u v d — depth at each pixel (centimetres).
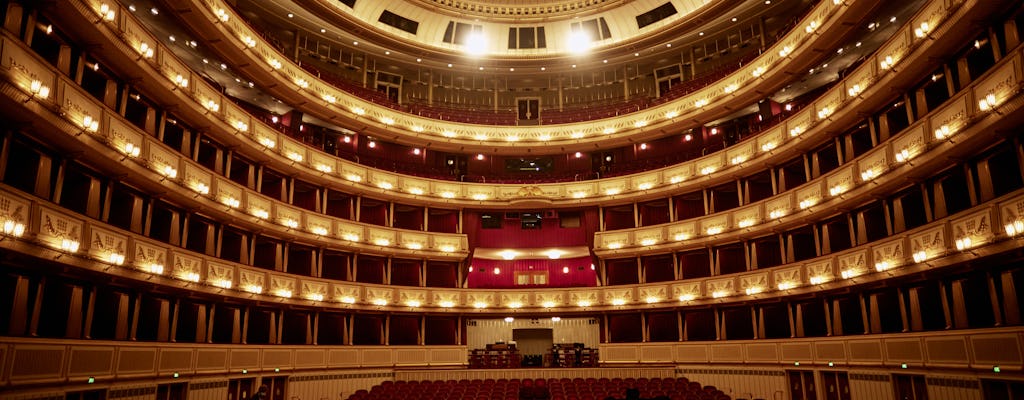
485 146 3569
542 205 3403
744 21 3272
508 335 3484
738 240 2839
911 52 1870
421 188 3350
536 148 3609
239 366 2255
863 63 2158
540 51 3747
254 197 2492
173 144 2309
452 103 3919
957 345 1661
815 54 2595
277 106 3061
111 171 1778
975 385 1596
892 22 2386
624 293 3078
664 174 3219
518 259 3606
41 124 1440
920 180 1930
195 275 2080
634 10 3528
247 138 2470
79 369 1542
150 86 1958
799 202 2502
